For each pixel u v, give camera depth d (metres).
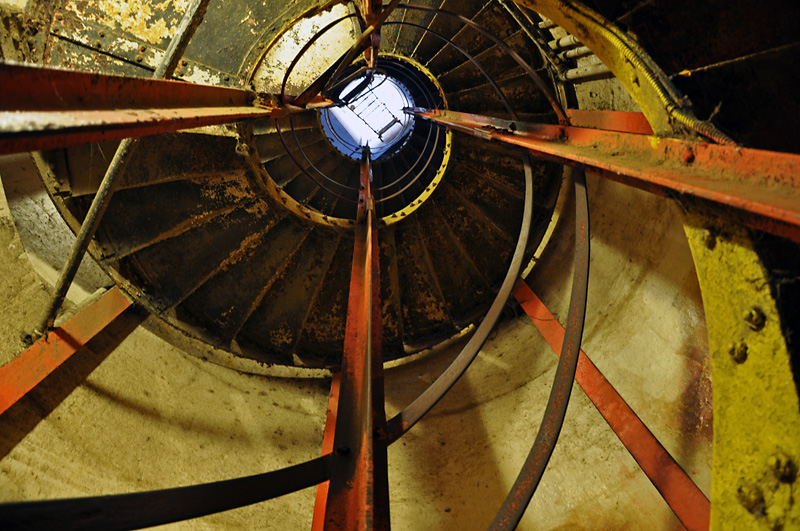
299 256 6.81
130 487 4.64
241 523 4.88
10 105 1.39
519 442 5.42
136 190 5.62
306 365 6.71
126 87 2.05
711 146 2.09
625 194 5.38
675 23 2.52
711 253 1.95
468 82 6.97
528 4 3.17
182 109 2.59
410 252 7.36
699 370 4.14
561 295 6.11
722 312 1.84
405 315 7.22
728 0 2.41
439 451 5.87
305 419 6.39
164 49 5.32
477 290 7.25
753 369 1.64
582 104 5.54
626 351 4.91
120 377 5.21
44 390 4.60
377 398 3.00
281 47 6.09
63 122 1.42
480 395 6.19
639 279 5.03
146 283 5.74
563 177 6.61
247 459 5.56
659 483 3.92
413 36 6.93
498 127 5.01
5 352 4.47
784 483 1.42
